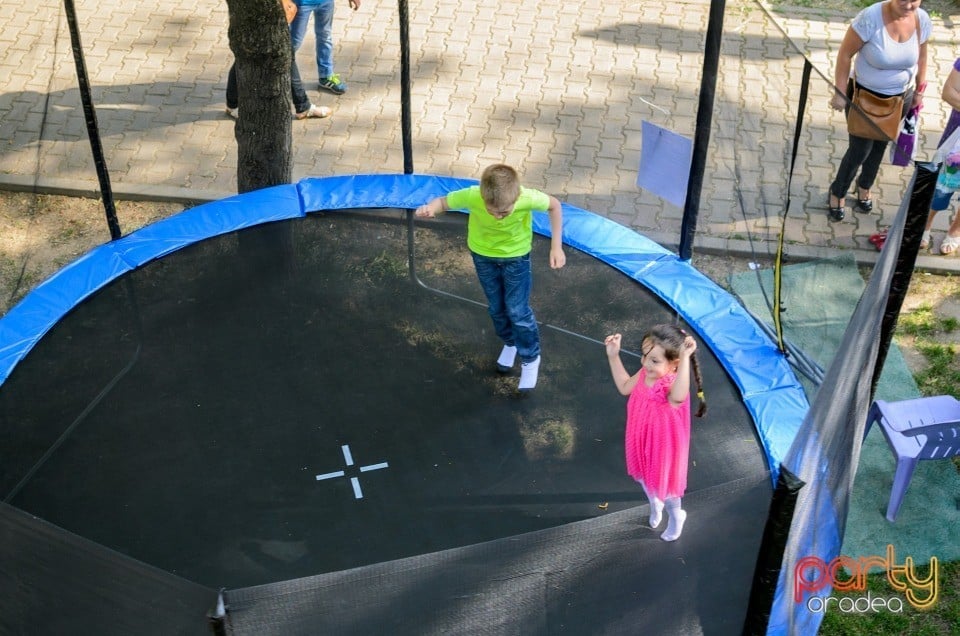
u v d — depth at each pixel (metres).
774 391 4.40
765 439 4.16
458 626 2.80
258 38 5.12
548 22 7.90
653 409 3.40
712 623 3.10
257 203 5.60
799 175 5.57
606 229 5.46
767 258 5.52
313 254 5.34
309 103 6.71
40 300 4.92
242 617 2.51
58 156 6.37
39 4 7.97
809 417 3.04
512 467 4.11
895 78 5.24
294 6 5.98
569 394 4.47
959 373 4.92
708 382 4.51
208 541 3.78
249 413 4.37
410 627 2.74
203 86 7.11
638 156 6.49
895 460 4.41
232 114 6.81
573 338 4.78
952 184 5.27
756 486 3.17
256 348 4.73
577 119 6.82
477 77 7.22
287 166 5.76
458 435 4.26
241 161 5.72
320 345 4.75
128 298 5.01
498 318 4.36
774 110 4.73
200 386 4.51
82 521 3.85
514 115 6.84
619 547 2.96
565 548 2.86
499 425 4.31
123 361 4.64
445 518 3.88
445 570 2.71
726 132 5.35
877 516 4.14
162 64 7.34
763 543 2.69
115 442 4.21
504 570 2.79
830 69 7.37
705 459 4.10
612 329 4.83
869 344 3.52
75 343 4.73
